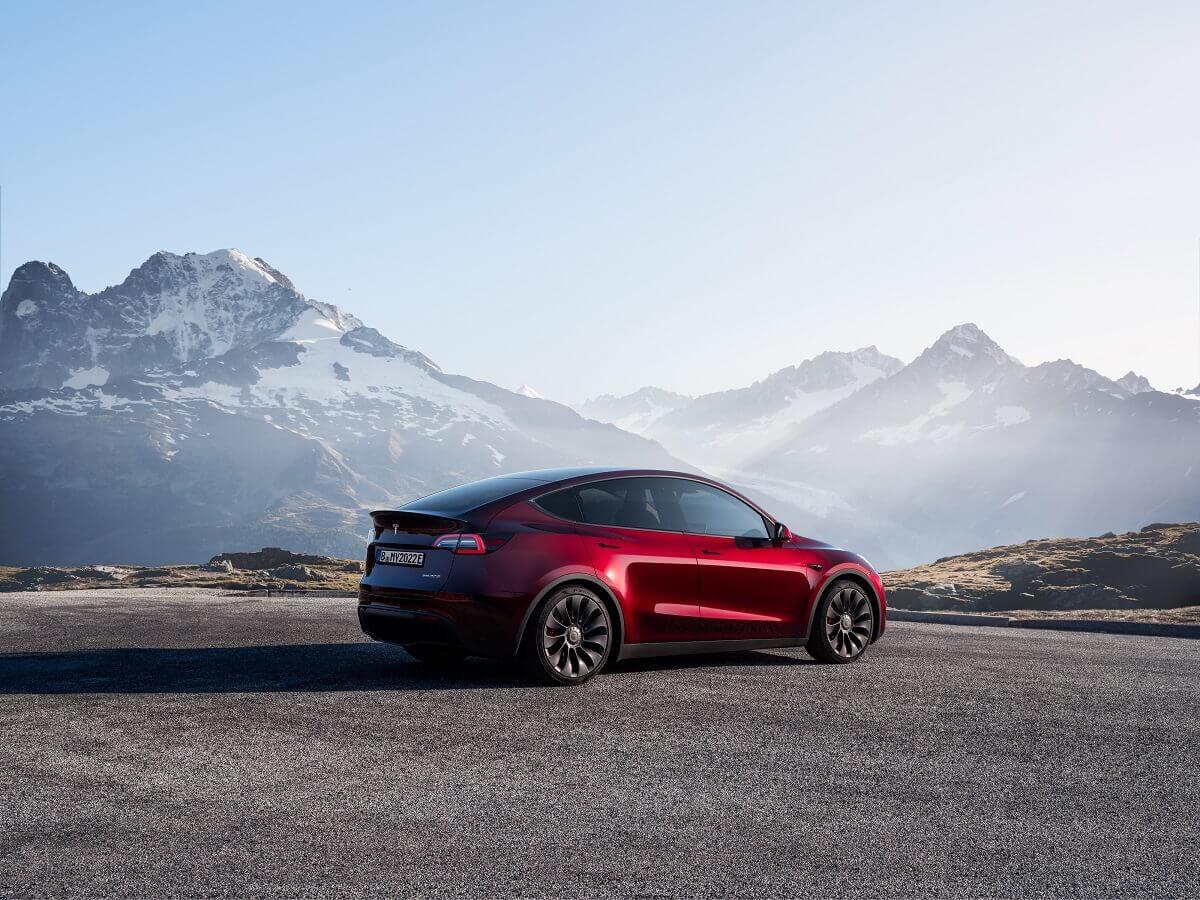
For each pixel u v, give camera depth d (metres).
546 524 7.62
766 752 5.38
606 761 5.15
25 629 12.35
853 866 3.69
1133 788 4.80
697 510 8.38
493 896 3.35
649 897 3.37
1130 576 27.78
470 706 6.55
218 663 8.62
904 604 25.03
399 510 7.71
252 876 3.51
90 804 4.34
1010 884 3.54
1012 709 6.65
